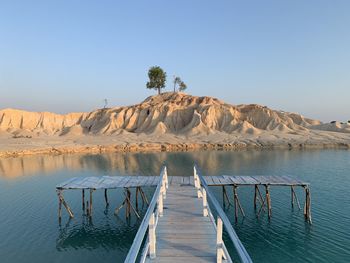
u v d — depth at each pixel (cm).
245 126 9319
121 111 11125
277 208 2811
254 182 2500
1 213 2841
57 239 2228
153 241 983
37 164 5831
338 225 2352
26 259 1928
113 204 3080
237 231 2273
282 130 9131
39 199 3331
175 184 2273
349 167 4894
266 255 1892
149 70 13425
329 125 10219
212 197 1023
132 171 4953
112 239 2223
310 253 1905
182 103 11175
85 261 1894
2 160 6391
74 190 3719
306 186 2470
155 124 10181
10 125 11675
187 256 1004
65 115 12612
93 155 7044
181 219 1395
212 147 7919
